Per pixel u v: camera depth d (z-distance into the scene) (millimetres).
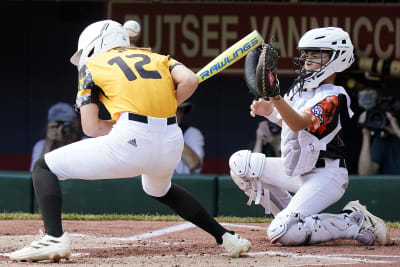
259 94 16391
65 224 22172
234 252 15125
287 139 17438
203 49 40688
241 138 41531
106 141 14188
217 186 27031
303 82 17562
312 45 17406
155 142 14211
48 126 38250
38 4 41719
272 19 40281
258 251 16312
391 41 39969
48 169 14609
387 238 17641
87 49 14977
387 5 39969
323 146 17391
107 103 14492
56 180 14586
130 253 15945
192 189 27047
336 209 26266
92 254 15750
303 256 15438
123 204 27234
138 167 14336
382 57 39969
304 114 16734
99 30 15070
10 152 41812
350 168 39375
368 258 15266
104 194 27281
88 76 14516
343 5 40062
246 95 41344
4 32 41719
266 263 14328
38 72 41906
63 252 14141
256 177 18672
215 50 40656
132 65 14523
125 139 14039
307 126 16766
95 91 14609
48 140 38281
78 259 14922
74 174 14500
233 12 40438
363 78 39125
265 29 40344
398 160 37562
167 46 40750
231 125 41531
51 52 41875
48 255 14117
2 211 27312
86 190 27297
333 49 17391
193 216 15320
